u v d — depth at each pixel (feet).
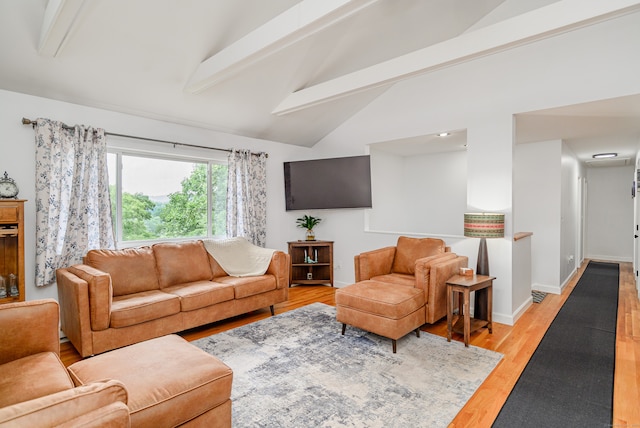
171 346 6.24
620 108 10.75
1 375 5.18
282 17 8.13
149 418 4.55
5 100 9.59
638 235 15.92
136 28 8.80
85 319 8.52
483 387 7.54
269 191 16.76
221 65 9.79
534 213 16.42
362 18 10.52
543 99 10.92
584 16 7.50
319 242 16.99
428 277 10.41
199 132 14.01
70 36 8.23
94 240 11.02
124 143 11.95
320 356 9.07
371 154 18.24
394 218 20.39
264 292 12.35
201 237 14.55
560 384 7.65
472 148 12.44
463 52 9.19
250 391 7.36
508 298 11.62
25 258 9.92
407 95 14.42
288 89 13.20
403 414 6.53
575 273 20.24
